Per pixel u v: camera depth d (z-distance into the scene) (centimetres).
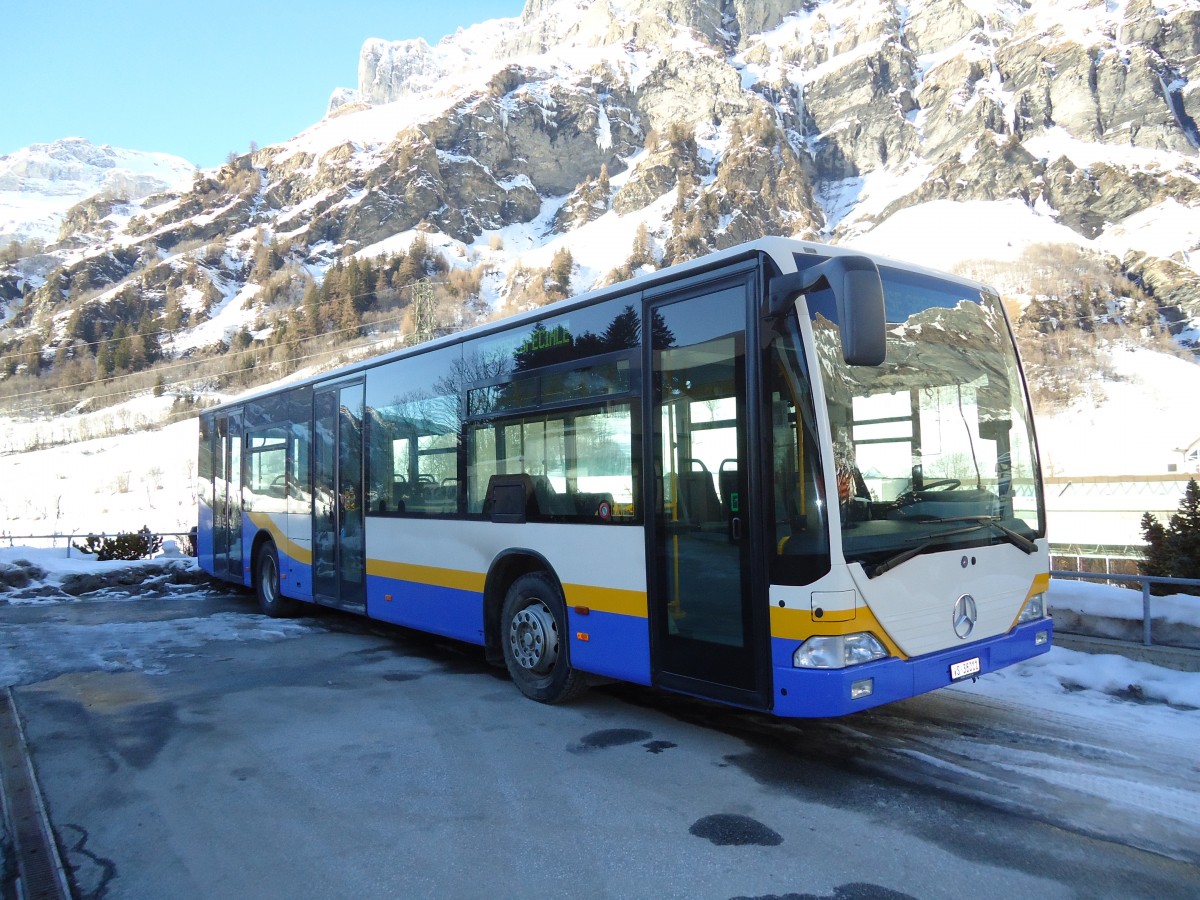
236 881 353
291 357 13325
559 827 399
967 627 474
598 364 564
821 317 444
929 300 506
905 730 530
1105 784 435
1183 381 10450
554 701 610
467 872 356
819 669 417
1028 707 564
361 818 414
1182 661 589
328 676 725
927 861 358
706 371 482
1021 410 546
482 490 674
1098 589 672
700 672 477
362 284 19538
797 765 478
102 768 493
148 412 13100
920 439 477
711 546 472
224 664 781
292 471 1003
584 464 572
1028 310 13888
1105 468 7700
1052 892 331
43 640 918
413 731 556
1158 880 339
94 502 8775
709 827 396
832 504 421
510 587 658
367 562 836
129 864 370
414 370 773
